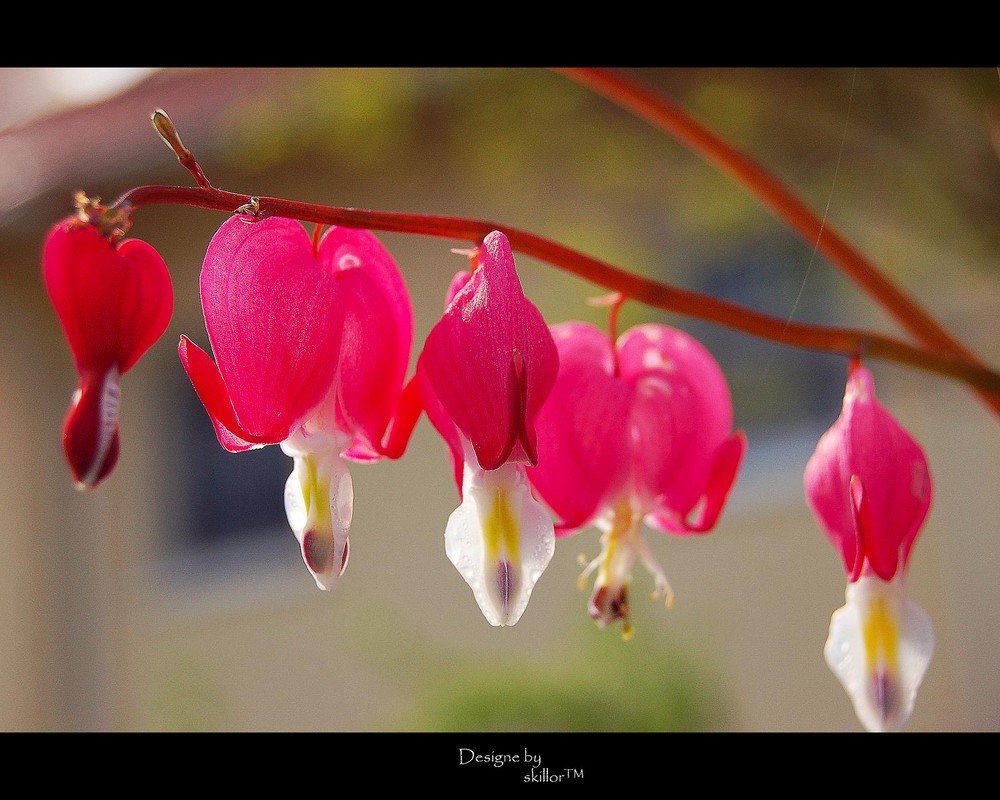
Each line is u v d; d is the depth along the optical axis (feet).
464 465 0.86
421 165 3.23
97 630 3.83
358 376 0.87
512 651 3.37
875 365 3.68
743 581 3.54
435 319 3.39
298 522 0.86
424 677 3.24
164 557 3.87
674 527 0.94
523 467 0.86
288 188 3.30
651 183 2.65
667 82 1.95
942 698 3.71
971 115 1.73
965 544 3.71
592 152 2.56
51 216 3.27
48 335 3.83
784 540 3.58
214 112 2.88
